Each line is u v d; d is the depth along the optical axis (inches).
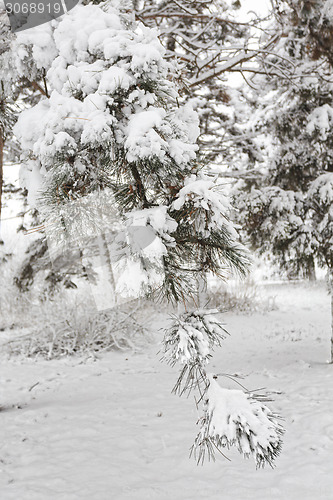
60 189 74.0
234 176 466.3
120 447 174.7
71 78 82.8
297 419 198.1
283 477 146.9
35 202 83.1
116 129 78.3
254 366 320.5
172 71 89.0
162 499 134.6
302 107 377.4
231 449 171.2
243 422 59.7
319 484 141.5
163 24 381.1
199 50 307.6
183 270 75.5
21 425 201.9
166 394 251.8
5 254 458.0
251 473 150.9
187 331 67.3
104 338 402.3
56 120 77.1
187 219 76.9
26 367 337.1
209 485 142.8
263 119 425.1
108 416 212.5
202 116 517.0
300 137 382.0
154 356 371.9
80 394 260.4
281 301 683.4
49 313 398.6
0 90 109.3
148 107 80.1
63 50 86.6
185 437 183.5
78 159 77.4
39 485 143.0
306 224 345.4
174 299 73.2
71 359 363.9
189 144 79.0
